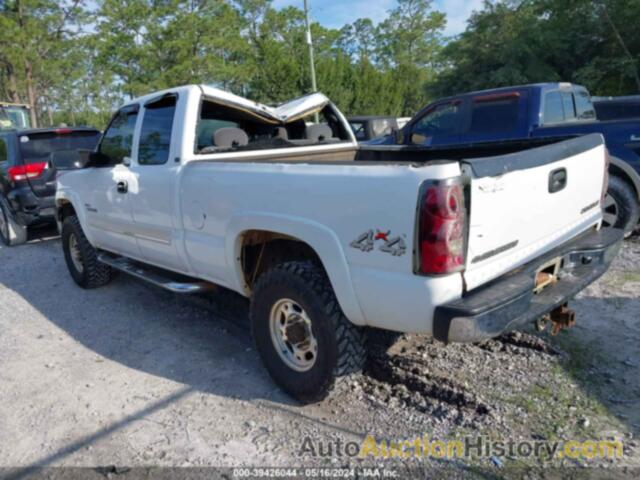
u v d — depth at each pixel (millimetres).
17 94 34500
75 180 4941
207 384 3328
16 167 7312
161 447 2717
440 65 37906
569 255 2961
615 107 7547
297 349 3018
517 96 6461
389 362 3330
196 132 3586
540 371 3180
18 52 29953
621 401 2852
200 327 4238
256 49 36969
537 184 2654
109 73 33844
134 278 5684
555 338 3582
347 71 32312
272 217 2828
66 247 5523
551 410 2799
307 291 2770
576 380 3066
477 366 3260
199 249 3439
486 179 2316
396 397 3018
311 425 2834
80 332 4309
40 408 3162
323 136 4703
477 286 2393
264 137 4379
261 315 3094
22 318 4734
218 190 3170
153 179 3727
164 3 31281
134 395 3246
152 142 3838
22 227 7871
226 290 4887
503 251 2518
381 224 2354
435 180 2186
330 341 2742
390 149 4496
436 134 7238
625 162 5551
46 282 5848
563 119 6750
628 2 17984
